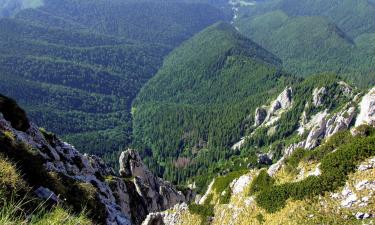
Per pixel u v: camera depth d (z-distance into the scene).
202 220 82.19
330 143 67.12
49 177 29.89
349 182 54.75
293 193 60.84
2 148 28.38
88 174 56.97
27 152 31.59
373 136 59.06
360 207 51.03
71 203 29.70
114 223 33.72
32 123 49.19
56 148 55.72
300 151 71.44
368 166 54.72
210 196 87.62
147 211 107.94
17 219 14.62
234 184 82.75
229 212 75.25
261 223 63.03
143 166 127.00
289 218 57.59
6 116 44.06
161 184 131.00
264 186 71.94
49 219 15.84
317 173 60.53
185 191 148.12
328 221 52.16
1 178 21.47
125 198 95.38
